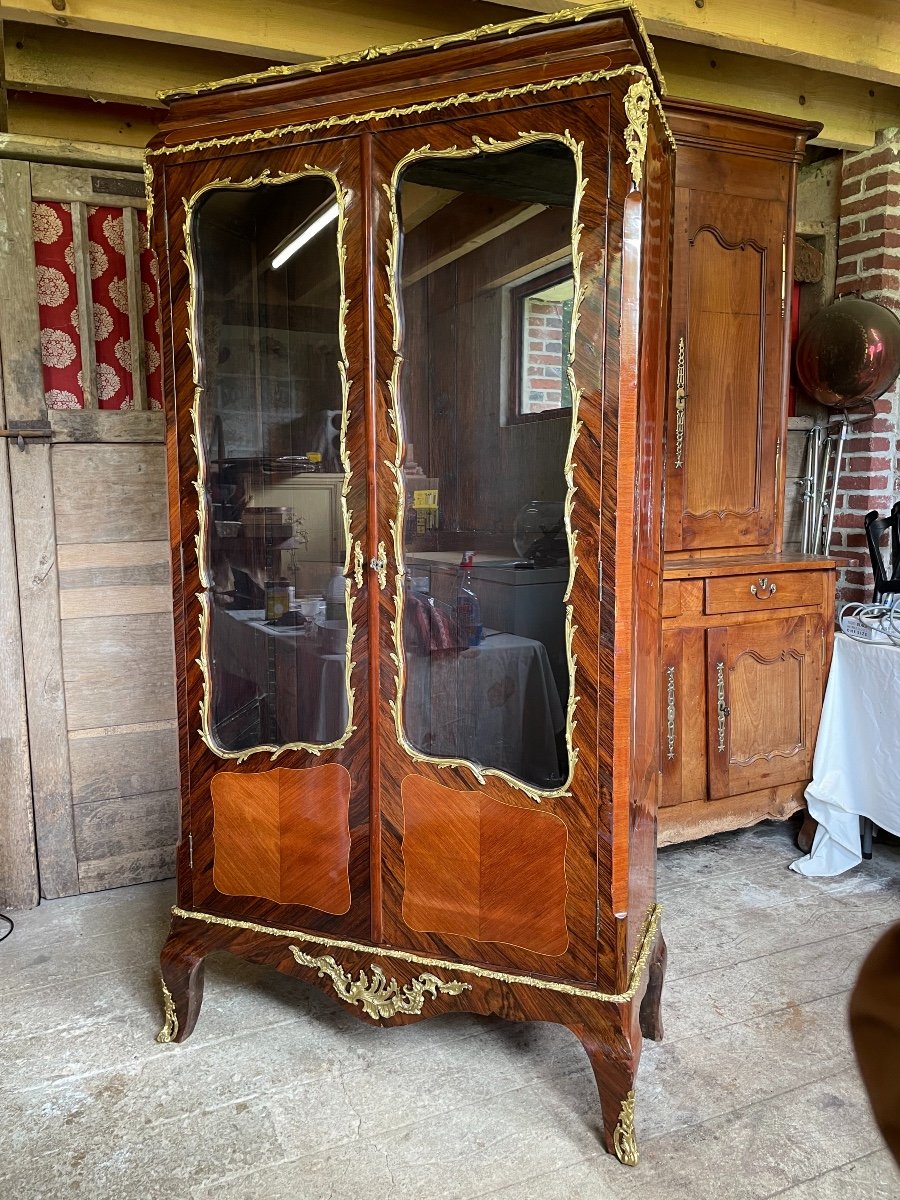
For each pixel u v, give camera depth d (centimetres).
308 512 155
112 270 232
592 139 128
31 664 229
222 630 165
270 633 161
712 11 223
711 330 249
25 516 225
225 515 162
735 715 250
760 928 219
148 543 239
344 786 158
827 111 288
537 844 144
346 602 154
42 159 218
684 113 236
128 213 227
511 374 138
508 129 133
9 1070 166
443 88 137
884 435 304
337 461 152
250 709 165
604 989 142
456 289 141
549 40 129
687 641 242
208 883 172
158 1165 142
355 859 158
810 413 321
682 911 228
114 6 205
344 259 146
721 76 278
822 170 316
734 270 251
